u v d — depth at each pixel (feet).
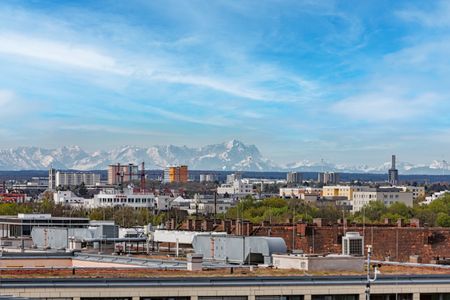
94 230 473.67
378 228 488.44
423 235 483.10
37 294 258.57
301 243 485.15
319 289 283.59
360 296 287.07
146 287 267.80
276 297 279.90
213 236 374.02
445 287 297.74
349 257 318.24
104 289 264.31
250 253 350.43
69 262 385.70
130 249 444.55
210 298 273.33
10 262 373.40
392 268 332.80
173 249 450.30
